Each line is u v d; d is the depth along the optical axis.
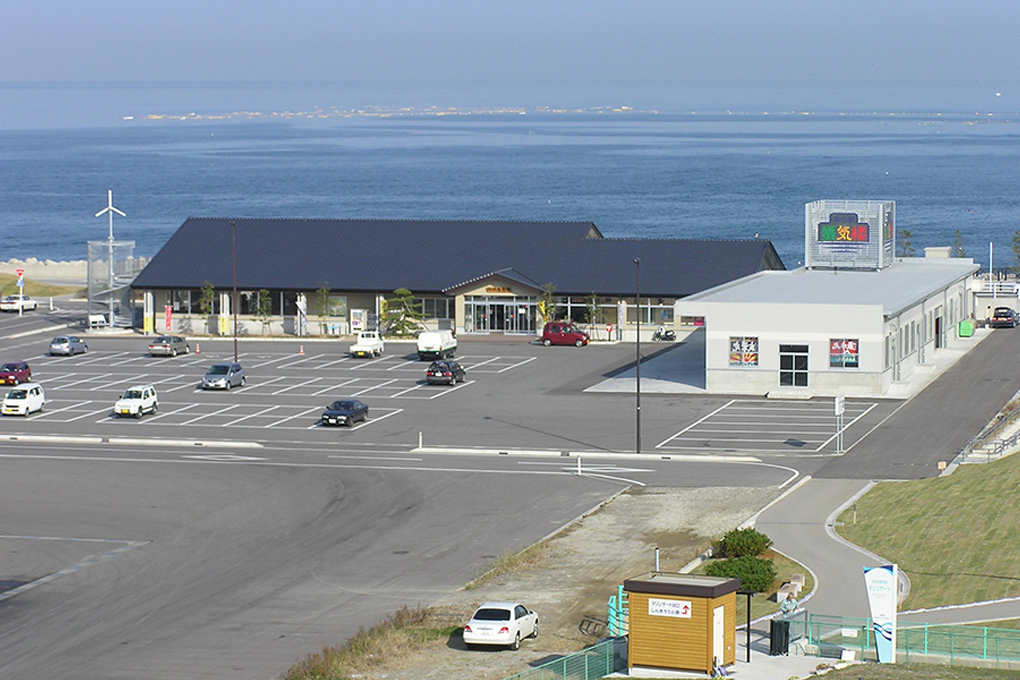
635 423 80.94
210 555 54.81
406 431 79.69
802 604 46.56
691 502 62.06
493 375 97.94
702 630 39.41
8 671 41.53
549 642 44.28
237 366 95.25
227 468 70.50
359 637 44.03
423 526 59.00
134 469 70.38
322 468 70.38
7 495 64.94
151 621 46.56
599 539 56.44
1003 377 91.38
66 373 101.12
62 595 49.66
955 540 52.78
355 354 107.31
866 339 86.69
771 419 80.81
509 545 55.94
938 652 40.66
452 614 47.00
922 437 74.31
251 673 41.25
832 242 108.25
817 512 59.50
